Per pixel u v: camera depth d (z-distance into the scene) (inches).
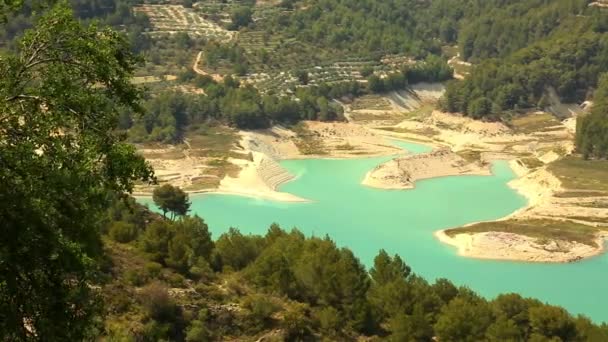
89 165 1184.8
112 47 1293.1
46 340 1108.5
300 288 3558.1
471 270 6210.6
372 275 4030.5
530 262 6402.6
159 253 3393.2
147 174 1307.8
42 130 1166.3
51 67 1230.3
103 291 2815.0
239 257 3946.9
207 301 3122.5
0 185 1087.6
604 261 6432.1
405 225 7559.1
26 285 1113.4
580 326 3496.6
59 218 1169.4
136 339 2588.6
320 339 3137.3
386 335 3388.3
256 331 3058.6
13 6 1198.9
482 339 3265.3
